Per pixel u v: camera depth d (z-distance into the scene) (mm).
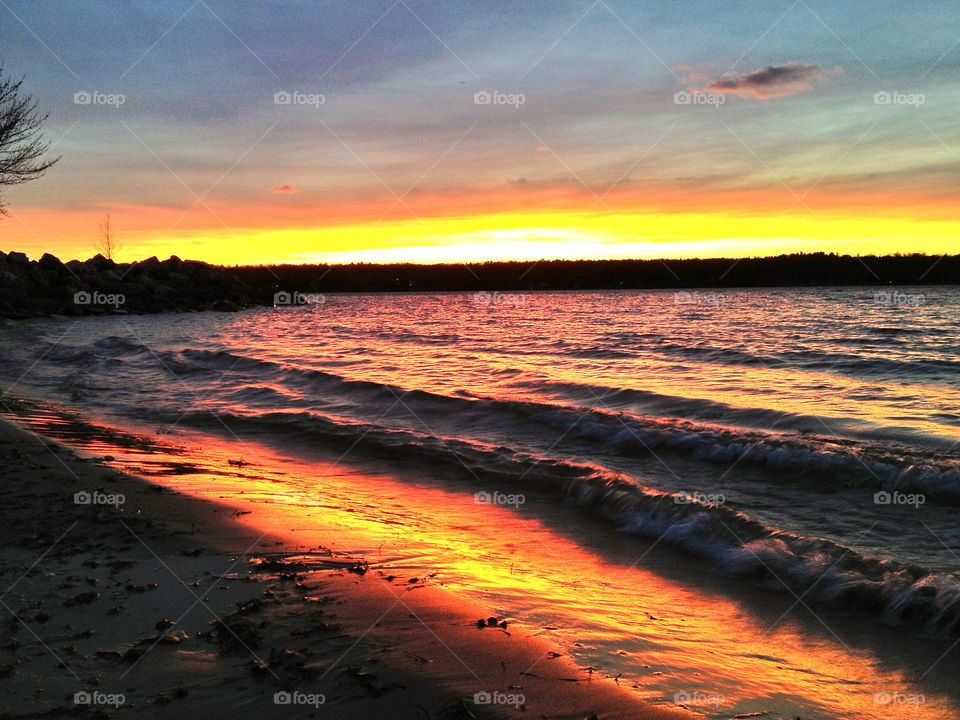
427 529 6852
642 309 56938
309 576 5027
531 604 4922
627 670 3938
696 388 15242
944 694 3900
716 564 5969
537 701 3475
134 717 3139
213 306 57906
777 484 8125
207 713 3197
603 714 3396
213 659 3703
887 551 5996
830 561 5660
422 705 3348
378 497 8070
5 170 28953
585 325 40000
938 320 37688
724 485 8133
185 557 5250
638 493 7602
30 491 6832
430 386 15945
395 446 10469
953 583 5027
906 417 11555
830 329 32594
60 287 47688
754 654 4402
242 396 14898
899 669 4191
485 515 7426
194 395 15039
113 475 7688
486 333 34906
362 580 5031
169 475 8164
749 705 3676
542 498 8039
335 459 9914
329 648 3881
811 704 3748
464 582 5230
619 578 5699
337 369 19656
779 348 24031
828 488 7871
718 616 4977
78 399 14391
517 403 12797
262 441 11000
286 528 6270
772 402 13219
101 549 5332
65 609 4254
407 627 4238
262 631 4055
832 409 12398
